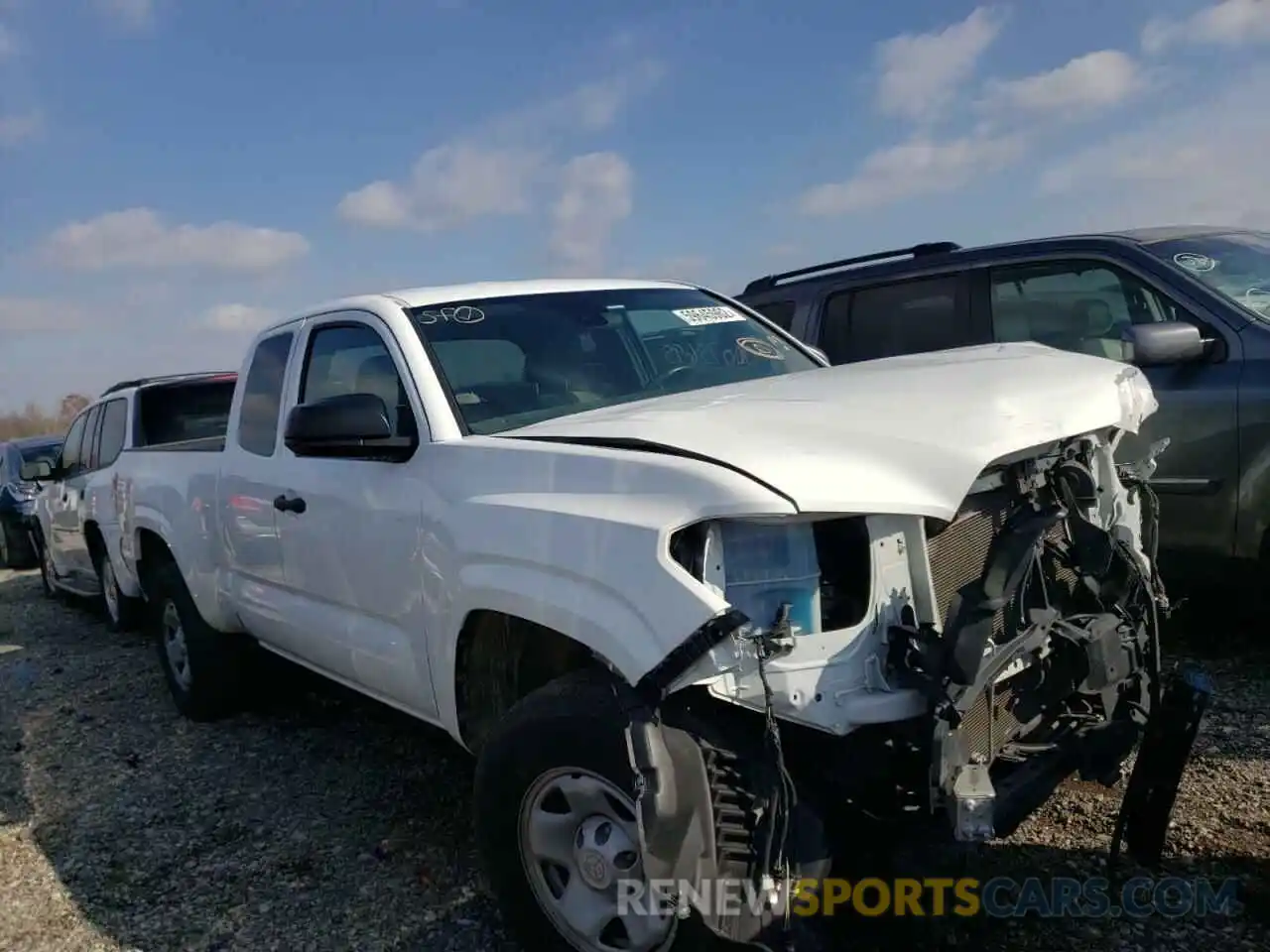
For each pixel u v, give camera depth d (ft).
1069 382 9.80
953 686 7.60
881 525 7.93
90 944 10.92
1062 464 9.57
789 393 9.98
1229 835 10.77
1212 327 15.78
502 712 10.37
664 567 7.62
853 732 7.79
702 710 7.98
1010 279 18.86
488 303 12.96
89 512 24.63
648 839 7.38
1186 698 9.53
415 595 10.73
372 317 12.62
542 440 9.68
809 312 21.97
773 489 7.55
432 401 11.21
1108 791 11.85
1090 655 9.09
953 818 7.55
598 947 8.68
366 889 11.51
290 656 14.80
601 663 8.92
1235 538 15.30
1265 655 15.88
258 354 15.56
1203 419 15.40
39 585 38.55
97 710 19.63
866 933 9.00
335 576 12.38
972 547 8.80
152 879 12.28
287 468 13.57
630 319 13.65
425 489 10.61
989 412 8.69
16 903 11.97
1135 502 11.03
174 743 17.10
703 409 9.49
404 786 14.33
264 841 12.98
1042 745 9.16
